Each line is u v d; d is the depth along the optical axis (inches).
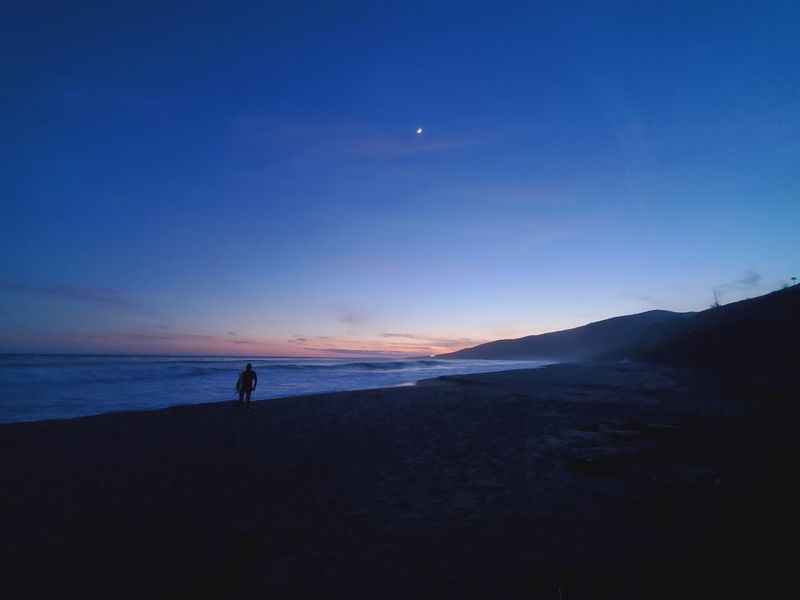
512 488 269.6
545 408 602.5
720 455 316.2
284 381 1402.6
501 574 167.6
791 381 699.4
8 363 1653.5
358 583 164.2
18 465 340.2
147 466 336.2
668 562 168.9
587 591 152.2
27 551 194.2
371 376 1675.7
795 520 195.0
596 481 275.7
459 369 2319.1
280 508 246.4
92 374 1342.3
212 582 166.9
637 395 715.4
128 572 175.0
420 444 402.6
